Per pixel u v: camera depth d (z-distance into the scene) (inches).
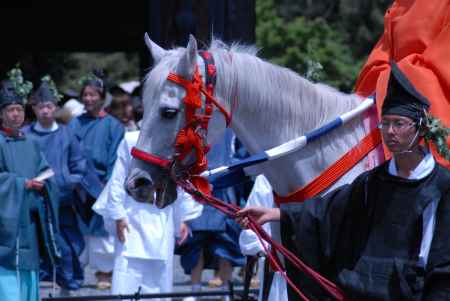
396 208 242.1
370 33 1657.2
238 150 480.1
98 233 566.6
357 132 287.6
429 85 291.6
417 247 240.1
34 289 440.1
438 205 238.5
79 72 1752.0
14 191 431.5
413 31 310.7
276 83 287.4
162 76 277.9
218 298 550.3
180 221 457.1
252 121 287.9
